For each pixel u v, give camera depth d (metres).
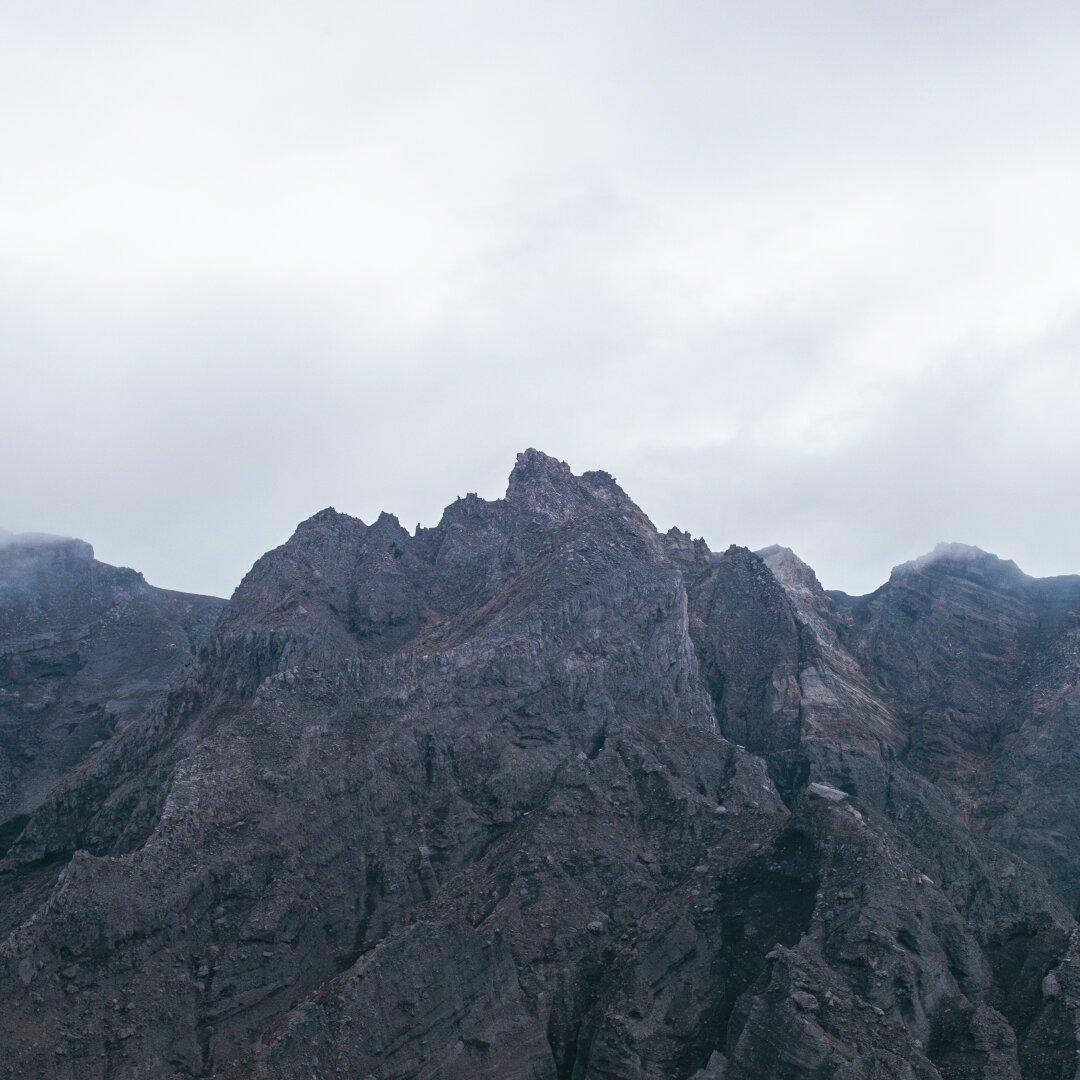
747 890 117.00
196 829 118.75
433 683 138.00
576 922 116.69
